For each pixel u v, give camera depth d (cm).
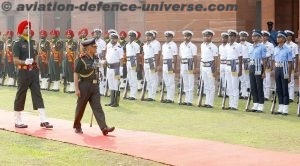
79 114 1292
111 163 1005
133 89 2056
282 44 1677
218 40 2689
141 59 2359
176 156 1043
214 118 1592
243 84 2070
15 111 1377
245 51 2028
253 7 2694
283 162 989
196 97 2145
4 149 1136
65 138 1241
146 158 1030
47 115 1633
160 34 2919
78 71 1281
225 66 1931
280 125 1465
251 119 1577
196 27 2772
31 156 1070
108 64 1842
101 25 3625
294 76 2134
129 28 3488
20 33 1354
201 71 1856
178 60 2762
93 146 1151
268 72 1997
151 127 1425
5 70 2611
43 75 2400
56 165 995
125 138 1237
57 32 2386
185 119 1570
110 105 1848
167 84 1969
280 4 2859
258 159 1014
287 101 1673
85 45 1291
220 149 1108
